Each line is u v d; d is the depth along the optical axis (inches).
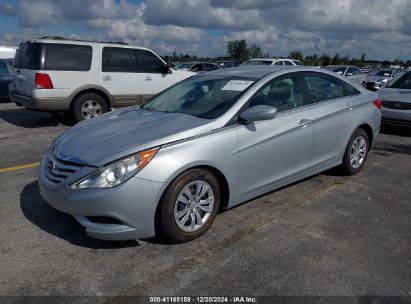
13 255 124.7
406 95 323.9
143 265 119.8
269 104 158.1
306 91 177.2
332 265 120.4
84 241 133.9
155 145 124.1
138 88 367.6
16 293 106.1
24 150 257.4
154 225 124.8
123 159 119.3
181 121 142.0
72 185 120.5
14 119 382.0
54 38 327.3
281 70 171.8
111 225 120.9
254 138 146.9
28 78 320.8
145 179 119.7
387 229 145.3
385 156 252.1
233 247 130.9
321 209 162.6
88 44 335.3
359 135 203.9
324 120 177.9
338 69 743.1
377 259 124.1
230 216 154.4
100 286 109.5
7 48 583.8
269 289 108.7
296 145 165.3
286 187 187.2
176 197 126.3
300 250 129.3
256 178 152.3
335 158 191.3
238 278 113.7
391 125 331.6
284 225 147.3
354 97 201.0
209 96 160.9
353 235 140.2
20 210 158.4
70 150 130.3
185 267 119.0
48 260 122.1
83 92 337.1
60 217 152.1
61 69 321.1
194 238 134.8
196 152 129.4
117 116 164.6
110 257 124.1
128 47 359.6
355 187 189.3
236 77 169.0
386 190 186.1
